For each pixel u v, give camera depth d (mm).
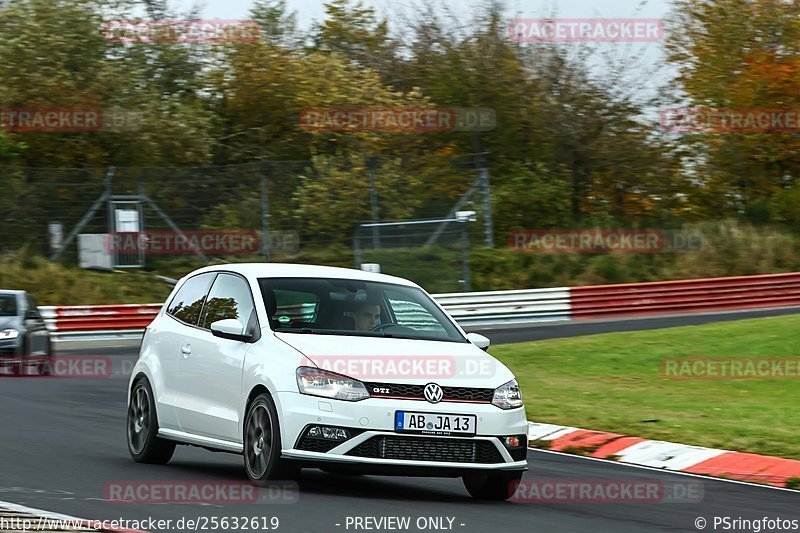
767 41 159250
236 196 114750
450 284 112875
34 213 108500
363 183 119125
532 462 39281
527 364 70750
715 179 154375
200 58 144500
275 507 25812
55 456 34656
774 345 76125
